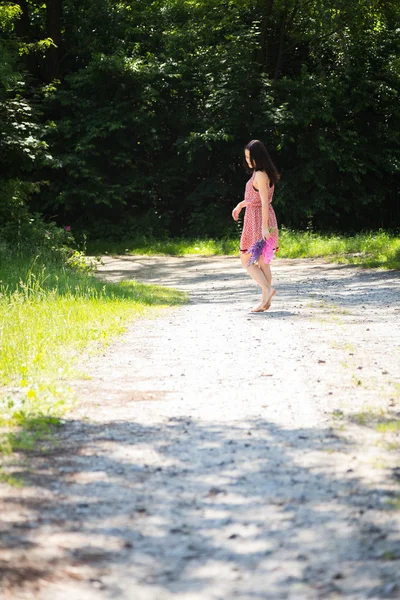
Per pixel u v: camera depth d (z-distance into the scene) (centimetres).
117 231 3538
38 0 3638
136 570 303
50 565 306
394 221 3959
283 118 3519
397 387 619
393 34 3878
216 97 3622
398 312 1105
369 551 315
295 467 427
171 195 3731
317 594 281
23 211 2070
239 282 1812
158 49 3856
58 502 378
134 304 1234
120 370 718
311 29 3700
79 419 542
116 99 3575
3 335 836
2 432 504
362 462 430
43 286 1346
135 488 399
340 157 3581
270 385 640
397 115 3791
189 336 916
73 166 3475
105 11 3794
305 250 2627
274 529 342
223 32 3822
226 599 279
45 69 3647
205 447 471
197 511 366
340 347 809
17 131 2323
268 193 1097
